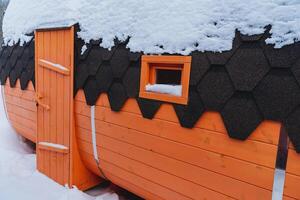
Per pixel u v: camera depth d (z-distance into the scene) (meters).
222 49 1.78
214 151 1.89
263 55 1.60
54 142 3.47
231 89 1.75
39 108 3.63
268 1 1.61
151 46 2.18
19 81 4.14
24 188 3.37
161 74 2.24
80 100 3.02
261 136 1.65
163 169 2.27
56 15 3.16
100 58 2.70
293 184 1.55
